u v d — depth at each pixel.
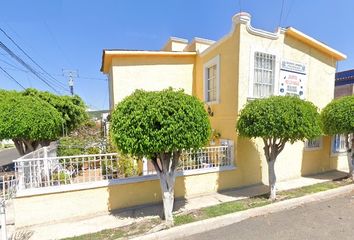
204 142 4.44
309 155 8.05
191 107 4.19
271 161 5.63
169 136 3.90
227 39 6.97
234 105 6.57
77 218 4.75
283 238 3.68
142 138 3.90
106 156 5.23
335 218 4.38
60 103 11.96
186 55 8.93
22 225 4.40
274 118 5.11
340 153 8.95
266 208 4.87
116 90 8.09
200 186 6.05
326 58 8.28
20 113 7.35
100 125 20.19
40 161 4.99
